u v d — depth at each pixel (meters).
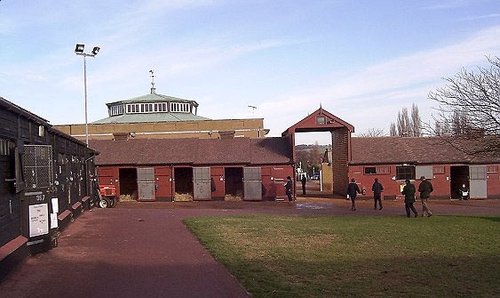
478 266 13.00
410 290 10.37
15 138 13.01
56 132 18.50
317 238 18.08
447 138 30.66
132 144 46.22
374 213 30.33
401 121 80.94
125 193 46.28
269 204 39.81
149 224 22.36
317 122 43.84
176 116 77.62
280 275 11.74
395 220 24.77
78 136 69.75
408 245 16.55
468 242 17.14
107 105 83.88
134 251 15.23
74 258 14.02
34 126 15.31
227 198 44.84
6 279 11.31
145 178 43.94
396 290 10.36
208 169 43.97
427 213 27.00
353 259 13.97
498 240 17.58
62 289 10.52
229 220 24.12
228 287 10.62
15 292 10.26
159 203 41.88
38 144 15.55
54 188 16.44
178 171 46.75
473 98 26.11
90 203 32.09
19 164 13.16
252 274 11.80
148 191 43.88
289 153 44.56
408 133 77.62
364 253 14.99
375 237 18.39
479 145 30.23
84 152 30.16
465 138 26.47
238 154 44.62
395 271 12.33
